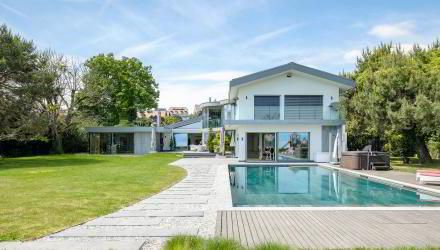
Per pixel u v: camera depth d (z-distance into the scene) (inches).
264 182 575.2
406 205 347.3
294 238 217.2
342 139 908.6
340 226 246.5
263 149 938.7
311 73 918.4
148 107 1833.2
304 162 885.8
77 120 1347.2
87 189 410.3
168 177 534.3
